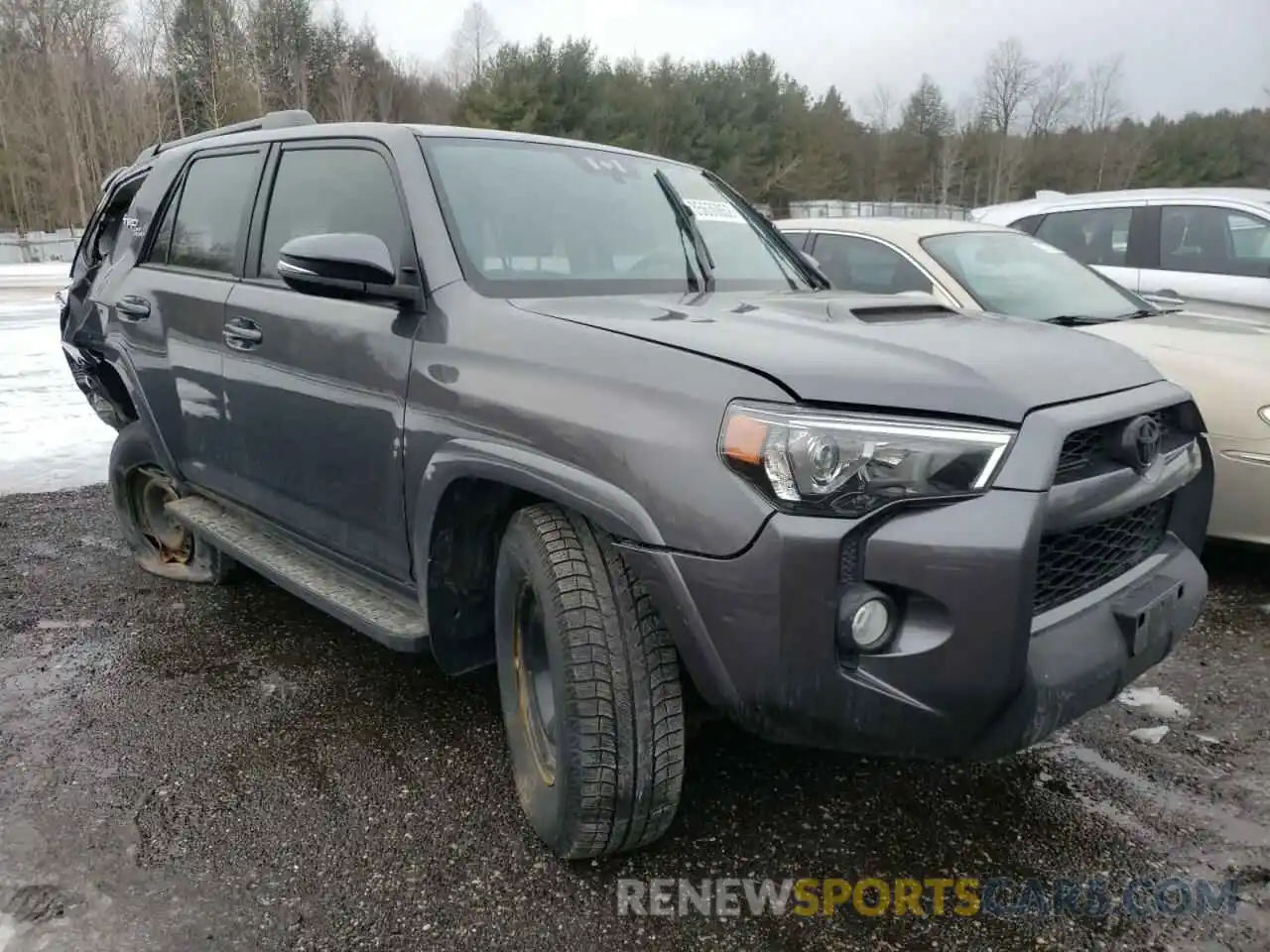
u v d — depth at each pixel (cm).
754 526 198
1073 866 255
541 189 321
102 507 606
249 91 4972
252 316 345
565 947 224
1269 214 613
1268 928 232
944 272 525
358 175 320
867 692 199
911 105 6431
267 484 354
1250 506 421
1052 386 217
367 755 309
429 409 265
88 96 4681
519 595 254
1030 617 197
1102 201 692
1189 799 288
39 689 356
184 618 426
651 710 229
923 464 196
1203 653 389
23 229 4662
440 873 250
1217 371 426
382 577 307
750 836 266
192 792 287
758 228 384
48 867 251
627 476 214
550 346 241
